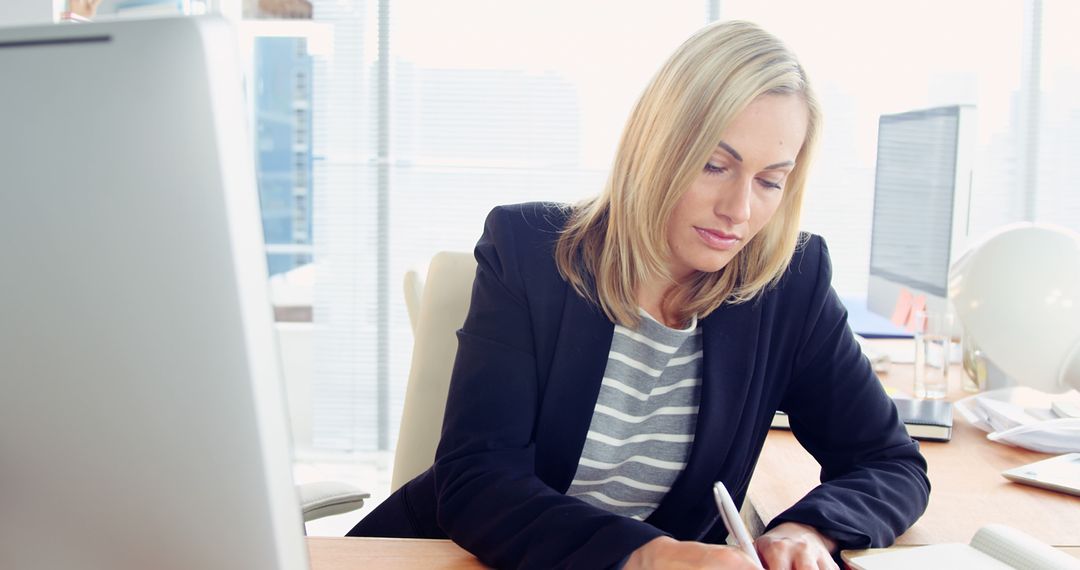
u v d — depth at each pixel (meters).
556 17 4.04
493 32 4.05
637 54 4.05
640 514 1.27
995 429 1.60
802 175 1.14
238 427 0.49
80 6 2.73
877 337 2.45
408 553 1.00
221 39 0.47
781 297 1.23
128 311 0.49
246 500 0.50
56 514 0.53
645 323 1.17
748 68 1.04
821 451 1.29
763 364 1.20
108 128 0.47
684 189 1.06
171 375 0.49
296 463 4.14
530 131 4.09
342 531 3.44
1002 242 1.61
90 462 0.51
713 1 4.02
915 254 2.31
